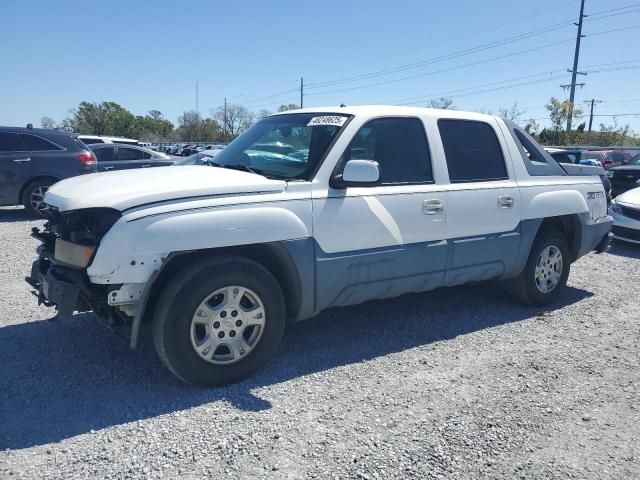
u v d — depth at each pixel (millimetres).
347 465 2844
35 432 3061
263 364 3857
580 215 5770
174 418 3258
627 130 57000
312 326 4922
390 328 4922
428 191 4523
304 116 4676
